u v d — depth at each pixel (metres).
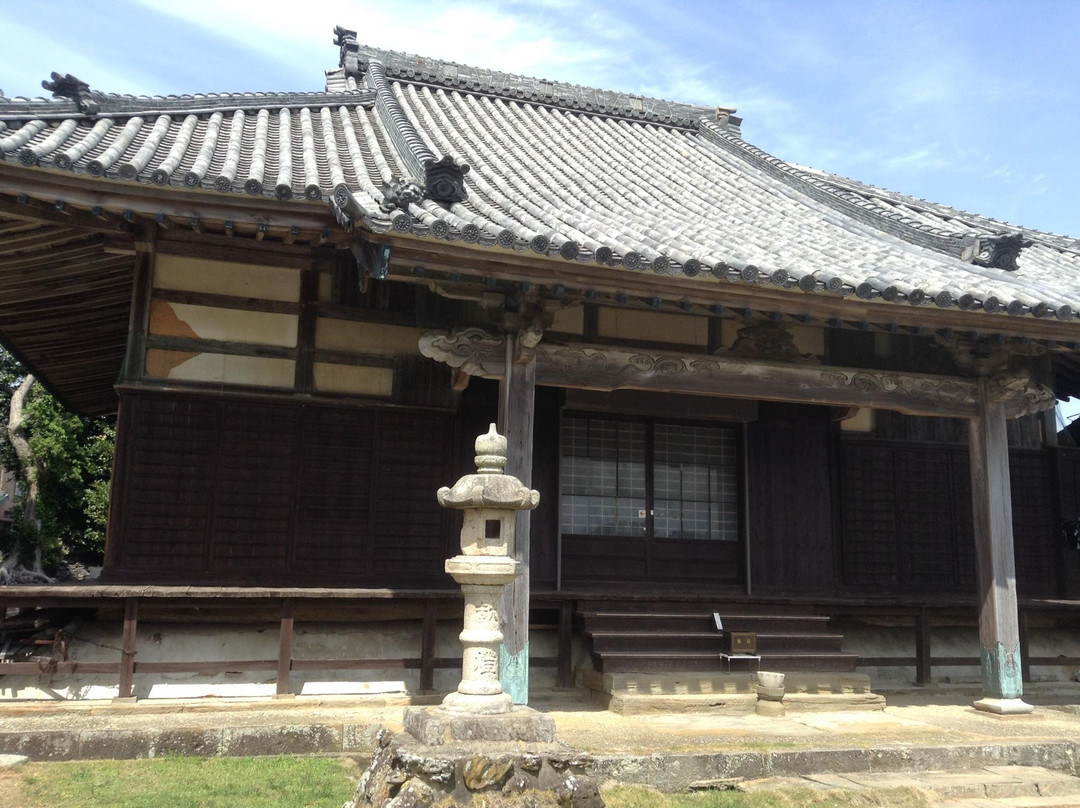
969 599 9.96
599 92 15.20
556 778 4.21
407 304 8.67
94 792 5.03
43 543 18.14
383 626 8.39
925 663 9.51
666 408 9.48
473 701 4.48
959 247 9.23
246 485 7.99
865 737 6.68
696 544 9.70
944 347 8.66
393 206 6.06
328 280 8.47
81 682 7.20
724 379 7.93
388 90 12.80
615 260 6.25
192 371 7.93
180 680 7.44
